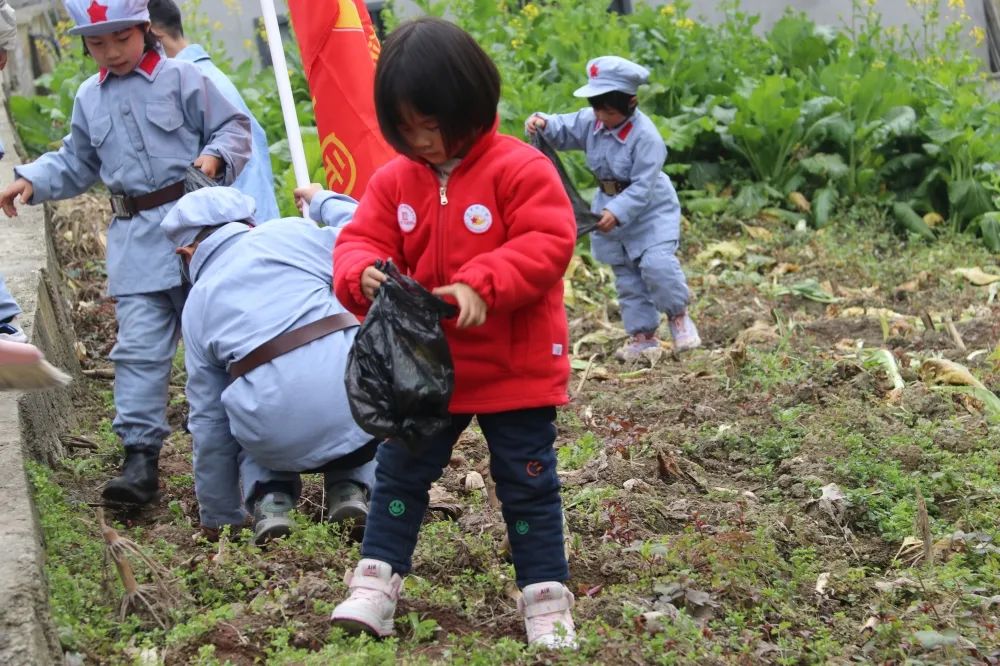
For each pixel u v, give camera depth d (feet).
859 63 39.86
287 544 14.40
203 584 13.57
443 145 11.05
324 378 14.75
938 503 16.83
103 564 13.47
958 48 46.85
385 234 11.85
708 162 37.99
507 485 11.78
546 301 11.55
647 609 12.72
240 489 16.22
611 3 46.73
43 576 11.63
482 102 10.93
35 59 41.96
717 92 39.09
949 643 12.29
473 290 10.77
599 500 16.29
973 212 36.50
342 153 21.45
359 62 21.20
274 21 21.07
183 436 20.47
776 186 37.42
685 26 41.55
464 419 12.03
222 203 15.96
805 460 18.13
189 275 15.97
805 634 12.73
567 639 11.60
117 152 17.72
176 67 17.81
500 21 40.93
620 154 24.35
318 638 12.14
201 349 15.30
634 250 25.14
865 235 35.04
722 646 12.27
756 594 13.52
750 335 26.04
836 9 49.01
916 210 37.50
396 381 10.84
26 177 18.06
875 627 12.85
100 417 21.61
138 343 17.65
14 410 15.62
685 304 25.35
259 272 15.21
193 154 17.87
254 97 35.94
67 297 26.45
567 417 21.06
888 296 30.89
